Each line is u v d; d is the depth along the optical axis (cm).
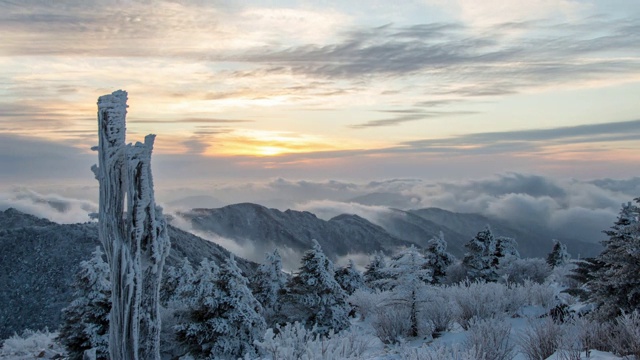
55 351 2409
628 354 673
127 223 788
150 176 810
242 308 1656
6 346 2578
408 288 1262
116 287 786
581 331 779
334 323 1850
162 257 833
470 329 934
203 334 1622
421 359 712
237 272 1716
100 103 767
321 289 1925
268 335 871
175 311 1792
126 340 784
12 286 5731
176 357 1681
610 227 957
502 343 862
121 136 777
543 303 1316
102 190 788
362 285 3362
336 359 807
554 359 696
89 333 1878
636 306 800
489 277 3167
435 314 1216
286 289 2034
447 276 3325
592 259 1135
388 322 1215
